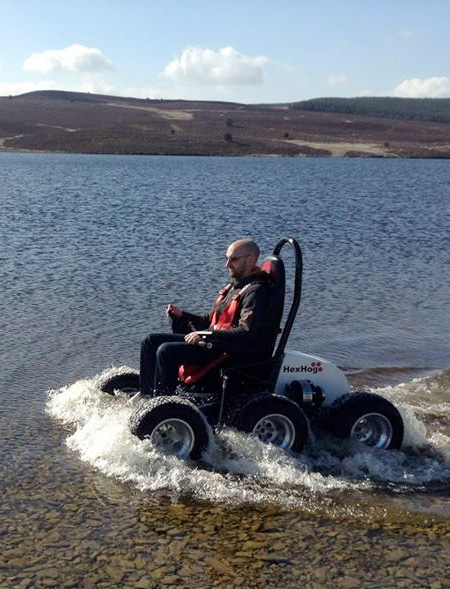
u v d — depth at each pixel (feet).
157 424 20.39
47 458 21.26
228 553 16.51
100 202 115.85
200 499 18.90
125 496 18.99
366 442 22.17
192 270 53.67
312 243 71.82
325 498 19.20
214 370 21.88
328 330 38.04
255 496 19.12
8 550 16.47
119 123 495.41
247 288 21.56
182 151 404.77
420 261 61.62
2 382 28.17
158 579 15.52
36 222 84.28
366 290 48.55
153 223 85.87
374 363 32.89
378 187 174.19
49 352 32.30
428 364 32.89
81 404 25.09
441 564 16.26
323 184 183.01
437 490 19.98
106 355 32.12
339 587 15.38
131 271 52.75
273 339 21.89
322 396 22.39
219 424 21.58
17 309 40.06
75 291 45.24
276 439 21.53
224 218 93.81
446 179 215.31
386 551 16.72
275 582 15.49
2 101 639.35
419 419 25.99
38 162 289.74
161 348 21.61
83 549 16.56
